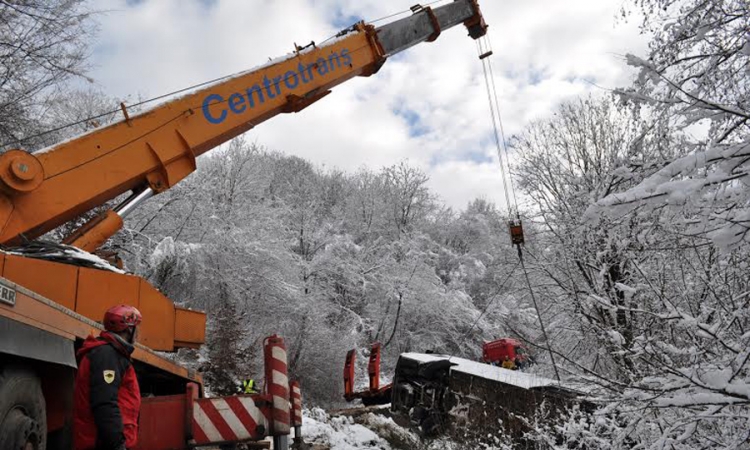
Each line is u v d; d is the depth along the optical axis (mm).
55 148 5492
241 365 20750
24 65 10539
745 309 3555
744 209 2432
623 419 4703
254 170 26531
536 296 11688
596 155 11492
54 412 3906
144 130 6051
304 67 7340
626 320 5289
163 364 5734
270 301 24547
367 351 31156
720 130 3393
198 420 4699
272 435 4883
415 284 32281
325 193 43750
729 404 3004
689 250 4305
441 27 8953
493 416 8969
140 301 5617
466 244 42594
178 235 22203
